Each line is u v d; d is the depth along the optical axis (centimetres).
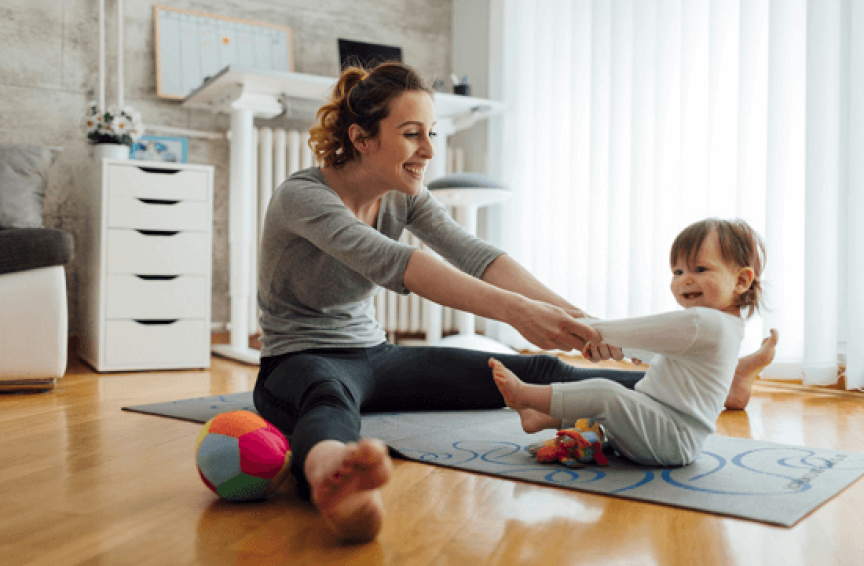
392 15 369
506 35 332
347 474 76
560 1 309
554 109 310
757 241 122
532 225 322
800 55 222
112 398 197
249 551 83
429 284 113
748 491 106
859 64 204
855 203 204
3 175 235
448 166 364
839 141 212
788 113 222
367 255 117
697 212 252
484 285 112
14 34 286
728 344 117
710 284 119
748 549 85
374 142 134
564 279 311
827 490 107
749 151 231
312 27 347
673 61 260
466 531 90
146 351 257
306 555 82
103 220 250
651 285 265
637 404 116
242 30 327
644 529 91
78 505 100
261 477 99
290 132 321
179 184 262
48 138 293
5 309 204
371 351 157
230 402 186
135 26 308
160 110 312
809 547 85
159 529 91
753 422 168
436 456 126
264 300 153
